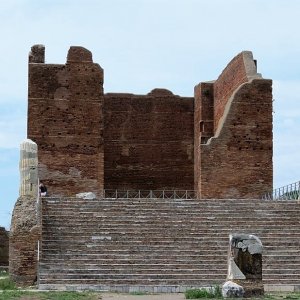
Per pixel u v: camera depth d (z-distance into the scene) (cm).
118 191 5531
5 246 4744
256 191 4862
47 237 3394
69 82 5028
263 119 4897
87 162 4997
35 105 4994
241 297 2609
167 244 3397
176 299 2614
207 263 3244
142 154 5578
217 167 4844
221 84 5312
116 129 5578
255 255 2655
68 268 3175
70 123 5006
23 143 3600
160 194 5556
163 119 5616
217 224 3619
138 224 3562
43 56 5141
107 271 3156
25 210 3347
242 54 5047
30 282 3209
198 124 5459
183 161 5584
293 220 3703
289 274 3184
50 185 4956
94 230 3478
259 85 4903
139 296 2747
